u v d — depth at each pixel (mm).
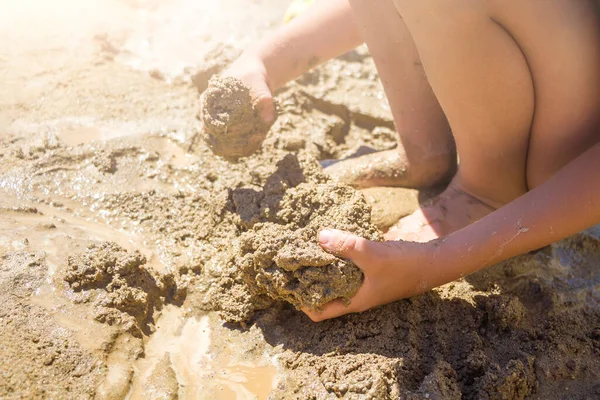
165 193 846
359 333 696
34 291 701
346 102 1008
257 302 724
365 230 719
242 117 776
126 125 930
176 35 1115
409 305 722
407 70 804
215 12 1159
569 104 699
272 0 1190
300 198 749
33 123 918
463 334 709
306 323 713
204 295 744
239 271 736
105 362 662
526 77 699
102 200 827
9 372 630
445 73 707
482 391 651
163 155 895
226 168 884
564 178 686
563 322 731
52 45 1071
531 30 672
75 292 705
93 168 862
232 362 689
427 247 696
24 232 763
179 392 661
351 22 851
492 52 682
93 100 966
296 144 928
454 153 856
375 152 887
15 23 1110
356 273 678
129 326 692
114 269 718
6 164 852
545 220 684
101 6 1169
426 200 841
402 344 687
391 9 779
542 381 680
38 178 838
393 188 857
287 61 849
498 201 795
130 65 1055
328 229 690
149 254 775
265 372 680
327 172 861
